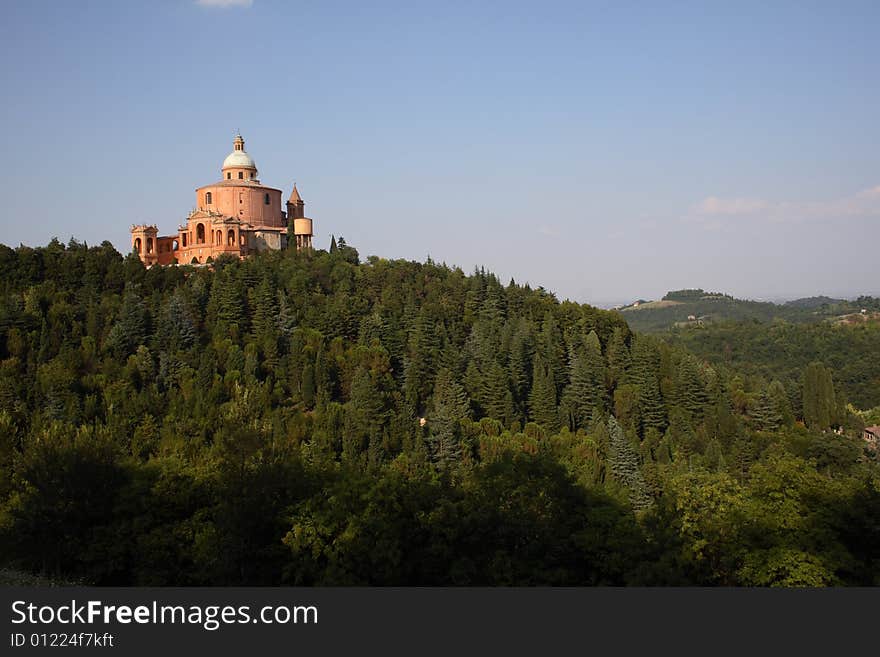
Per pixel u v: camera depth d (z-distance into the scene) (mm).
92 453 51969
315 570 44031
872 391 195625
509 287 148250
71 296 122375
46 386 90875
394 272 148250
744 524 44469
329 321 120375
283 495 48719
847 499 45062
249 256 153125
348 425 88625
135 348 107125
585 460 90375
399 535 44188
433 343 117625
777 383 146000
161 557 48156
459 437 93938
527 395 114875
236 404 89625
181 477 52969
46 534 48281
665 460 99000
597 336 138125
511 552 45281
